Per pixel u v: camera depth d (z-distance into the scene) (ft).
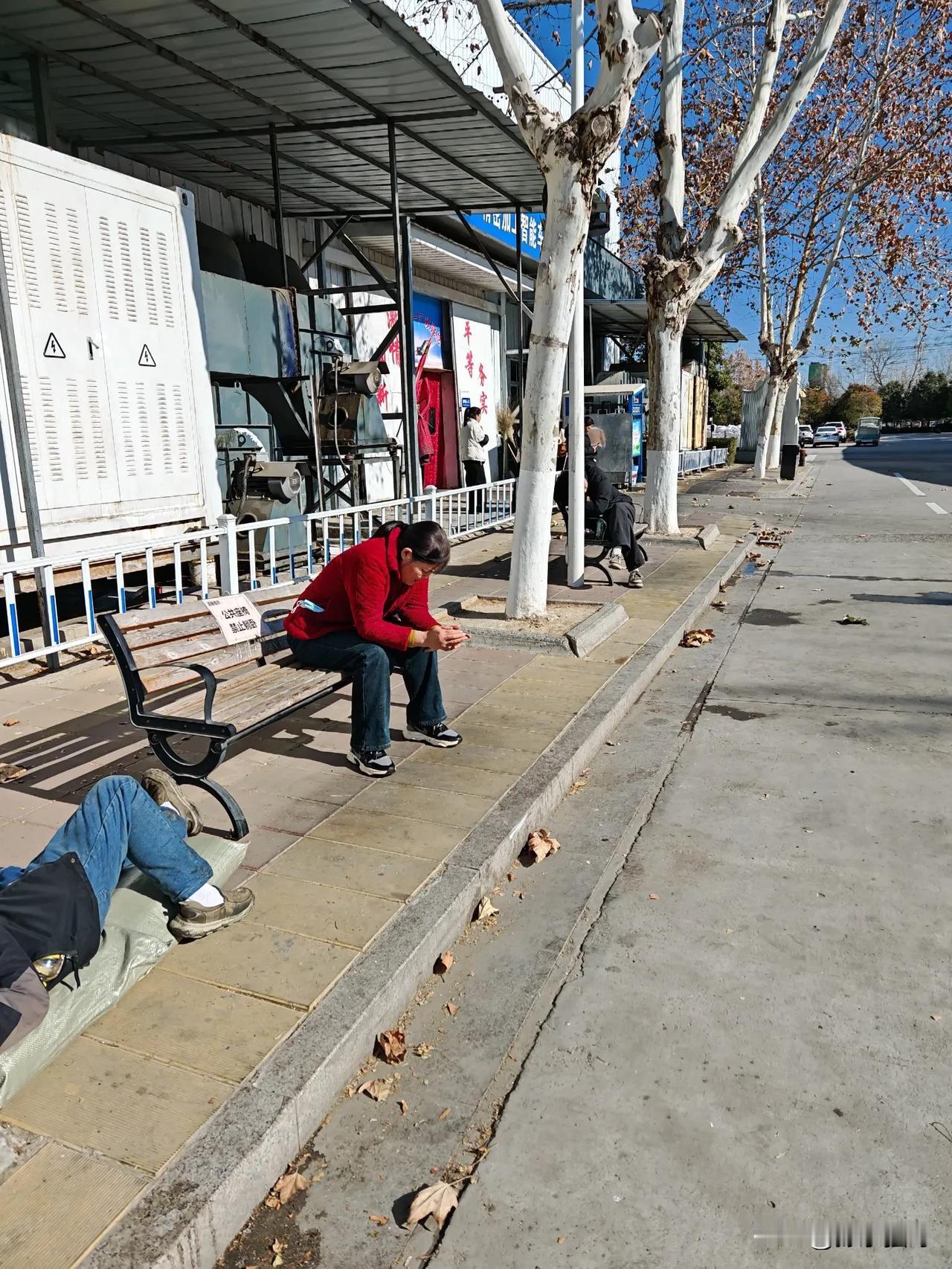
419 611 15.48
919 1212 7.27
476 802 13.76
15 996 7.49
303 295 35.14
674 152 34.99
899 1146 7.94
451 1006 9.89
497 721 17.46
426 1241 7.14
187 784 12.46
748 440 114.83
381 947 10.02
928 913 11.66
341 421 36.04
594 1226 7.22
